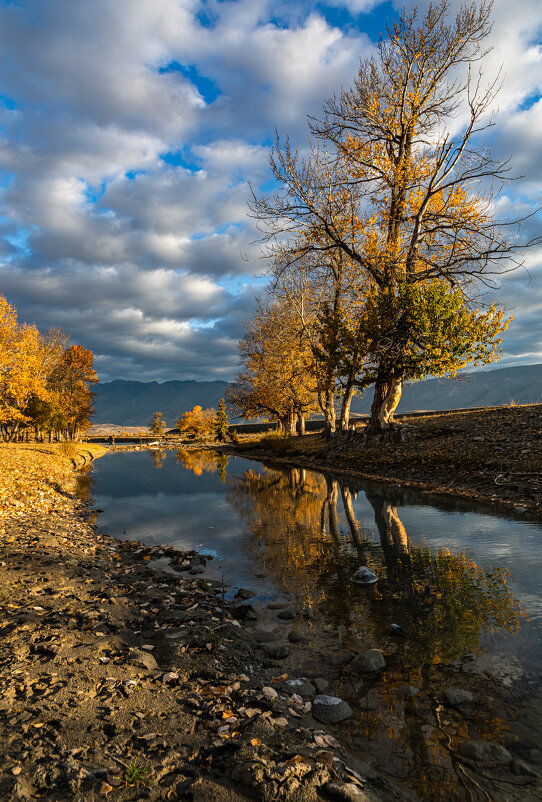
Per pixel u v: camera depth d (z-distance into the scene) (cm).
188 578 846
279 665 507
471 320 2031
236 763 299
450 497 1470
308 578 814
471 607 632
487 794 300
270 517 1420
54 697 361
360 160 2441
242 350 4816
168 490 2208
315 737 350
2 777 259
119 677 414
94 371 6550
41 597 649
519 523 1079
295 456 3556
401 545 985
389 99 2336
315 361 2781
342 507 1488
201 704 386
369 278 2730
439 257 2381
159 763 290
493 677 452
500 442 1762
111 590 727
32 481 2145
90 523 1423
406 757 342
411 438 2320
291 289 3344
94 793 254
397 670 479
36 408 5241
